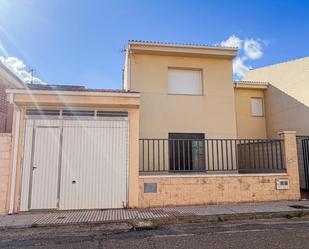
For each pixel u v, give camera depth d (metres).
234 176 8.66
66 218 6.84
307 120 12.82
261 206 8.07
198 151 10.84
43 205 7.58
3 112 10.71
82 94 7.93
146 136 11.07
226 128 11.66
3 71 11.08
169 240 5.30
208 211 7.44
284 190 8.95
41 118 7.91
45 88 8.05
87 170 7.92
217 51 11.68
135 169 8.12
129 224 6.56
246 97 15.53
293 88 13.75
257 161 10.36
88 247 4.95
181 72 11.90
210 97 11.75
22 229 6.18
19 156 7.66
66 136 7.96
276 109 14.85
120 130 8.23
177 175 8.34
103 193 7.90
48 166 7.76
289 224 6.51
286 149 9.19
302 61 13.30
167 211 7.52
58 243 5.20
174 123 11.34
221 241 5.17
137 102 8.20
